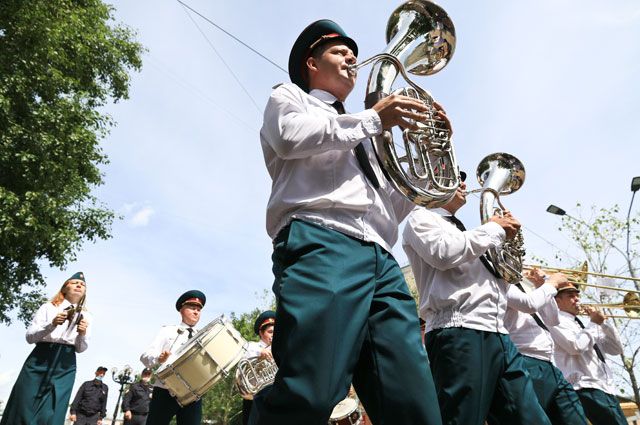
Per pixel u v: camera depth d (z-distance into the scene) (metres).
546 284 4.50
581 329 5.87
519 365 3.18
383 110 2.03
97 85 15.29
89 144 12.95
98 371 13.30
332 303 1.71
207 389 5.95
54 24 12.63
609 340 6.38
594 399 5.46
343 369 1.67
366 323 1.82
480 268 3.34
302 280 1.76
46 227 11.94
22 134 11.71
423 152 2.37
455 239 3.16
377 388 1.77
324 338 1.66
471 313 3.19
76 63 13.98
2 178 11.98
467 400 3.00
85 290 5.89
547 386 4.14
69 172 12.79
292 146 1.91
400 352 1.77
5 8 11.73
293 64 2.54
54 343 5.60
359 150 2.11
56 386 5.49
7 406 5.34
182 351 6.04
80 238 13.07
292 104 2.03
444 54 3.09
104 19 15.88
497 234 3.28
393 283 1.93
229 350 6.06
